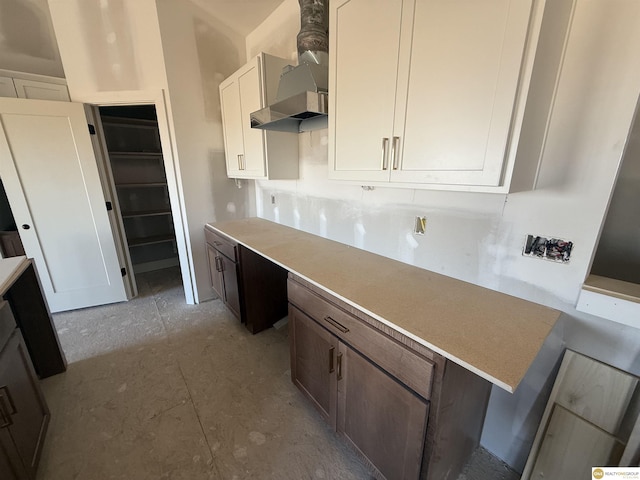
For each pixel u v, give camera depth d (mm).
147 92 2342
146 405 1642
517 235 1129
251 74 1981
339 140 1399
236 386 1790
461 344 863
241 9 2258
